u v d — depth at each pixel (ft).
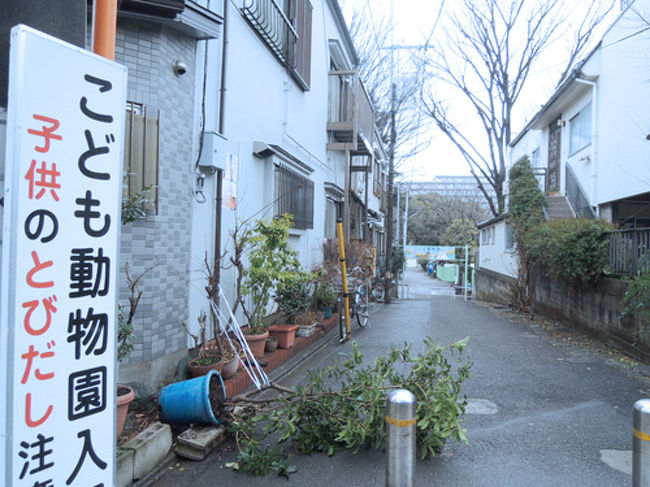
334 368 13.73
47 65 6.43
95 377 7.20
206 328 18.38
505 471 11.55
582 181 48.32
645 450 8.73
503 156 74.02
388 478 9.57
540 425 14.49
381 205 83.20
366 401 11.94
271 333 21.62
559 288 34.76
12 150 6.07
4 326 6.09
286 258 20.39
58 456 6.69
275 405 14.87
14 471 6.13
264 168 24.41
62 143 6.66
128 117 13.88
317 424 12.59
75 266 6.89
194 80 17.08
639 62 36.04
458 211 157.17
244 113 21.93
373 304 50.06
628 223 41.75
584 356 23.65
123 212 12.25
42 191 6.42
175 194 15.92
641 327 22.03
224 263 19.76
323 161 38.01
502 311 43.39
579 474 11.41
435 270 131.85
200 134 17.62
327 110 39.50
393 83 56.08
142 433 11.62
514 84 71.97
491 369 21.13
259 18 22.76
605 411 15.71
